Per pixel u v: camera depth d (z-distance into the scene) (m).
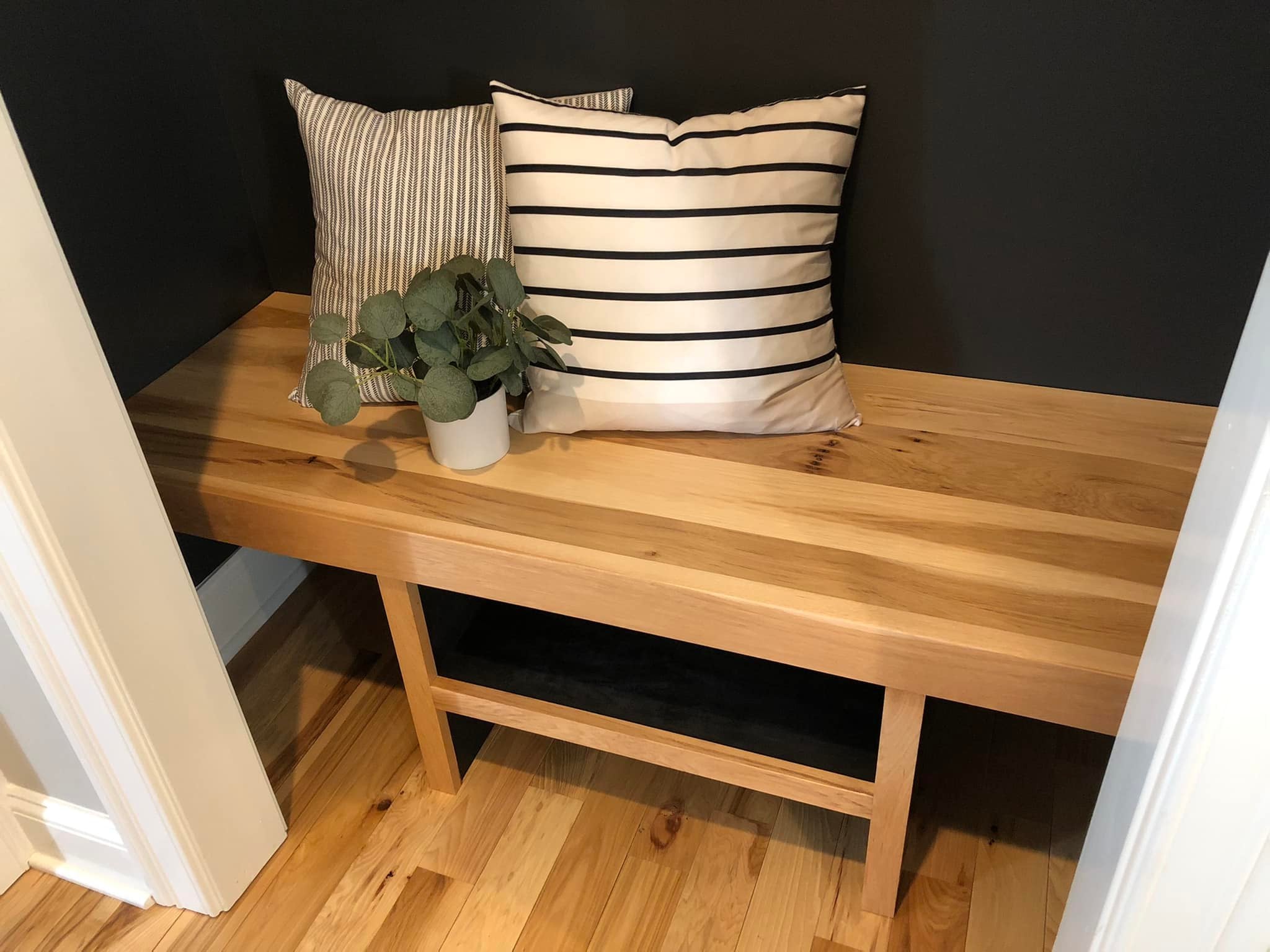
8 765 1.60
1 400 1.11
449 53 1.71
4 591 1.25
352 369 1.68
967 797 1.74
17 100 1.52
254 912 1.63
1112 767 1.06
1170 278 1.52
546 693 1.64
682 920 1.60
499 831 1.74
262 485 1.55
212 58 1.84
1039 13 1.39
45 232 1.10
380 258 1.69
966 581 1.32
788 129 1.48
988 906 1.59
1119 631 1.24
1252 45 1.33
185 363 1.87
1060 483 1.47
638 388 1.51
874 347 1.75
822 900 1.62
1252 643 0.73
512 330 1.45
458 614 1.77
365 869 1.69
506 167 1.54
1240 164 1.41
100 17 1.63
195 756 1.50
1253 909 0.88
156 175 1.78
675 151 1.46
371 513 1.49
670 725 1.58
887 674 1.30
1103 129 1.44
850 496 1.46
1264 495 0.69
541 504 1.48
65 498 1.21
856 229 1.64
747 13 1.52
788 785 1.51
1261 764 0.79
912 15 1.45
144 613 1.35
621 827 1.74
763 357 1.50
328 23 1.74
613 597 1.39
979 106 1.48
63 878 1.70
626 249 1.47
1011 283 1.61
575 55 1.64
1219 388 1.59
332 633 2.12
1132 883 0.92
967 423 1.60
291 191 1.96
